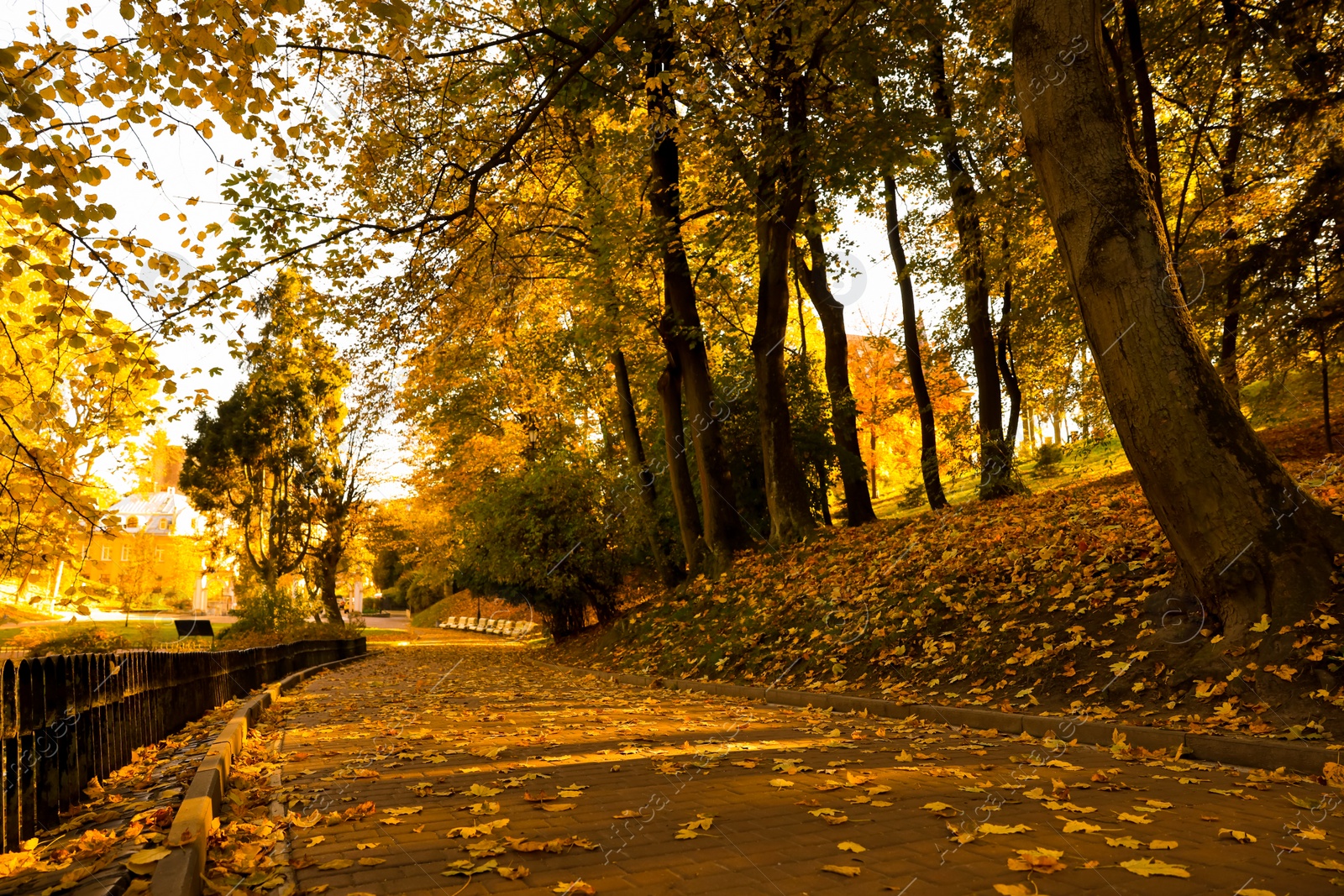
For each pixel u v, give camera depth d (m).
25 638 14.17
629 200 17.62
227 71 6.27
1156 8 15.59
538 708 10.96
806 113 14.88
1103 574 10.09
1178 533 7.64
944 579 12.27
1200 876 3.35
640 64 12.66
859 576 14.23
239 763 6.57
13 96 5.09
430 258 12.30
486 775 5.87
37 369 5.82
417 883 3.39
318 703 12.52
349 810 4.60
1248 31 13.84
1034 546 11.93
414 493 41.69
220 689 10.37
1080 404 21.69
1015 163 17.48
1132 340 7.50
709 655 14.78
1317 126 13.23
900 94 15.57
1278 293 14.20
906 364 25.34
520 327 24.23
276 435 32.19
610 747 7.21
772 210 15.37
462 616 59.25
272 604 25.72
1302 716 6.30
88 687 5.23
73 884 3.03
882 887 3.29
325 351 14.77
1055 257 18.84
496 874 3.50
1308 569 7.01
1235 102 15.98
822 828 4.25
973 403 24.14
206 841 3.79
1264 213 15.73
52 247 5.64
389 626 64.06
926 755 6.49
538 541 23.19
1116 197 7.59
